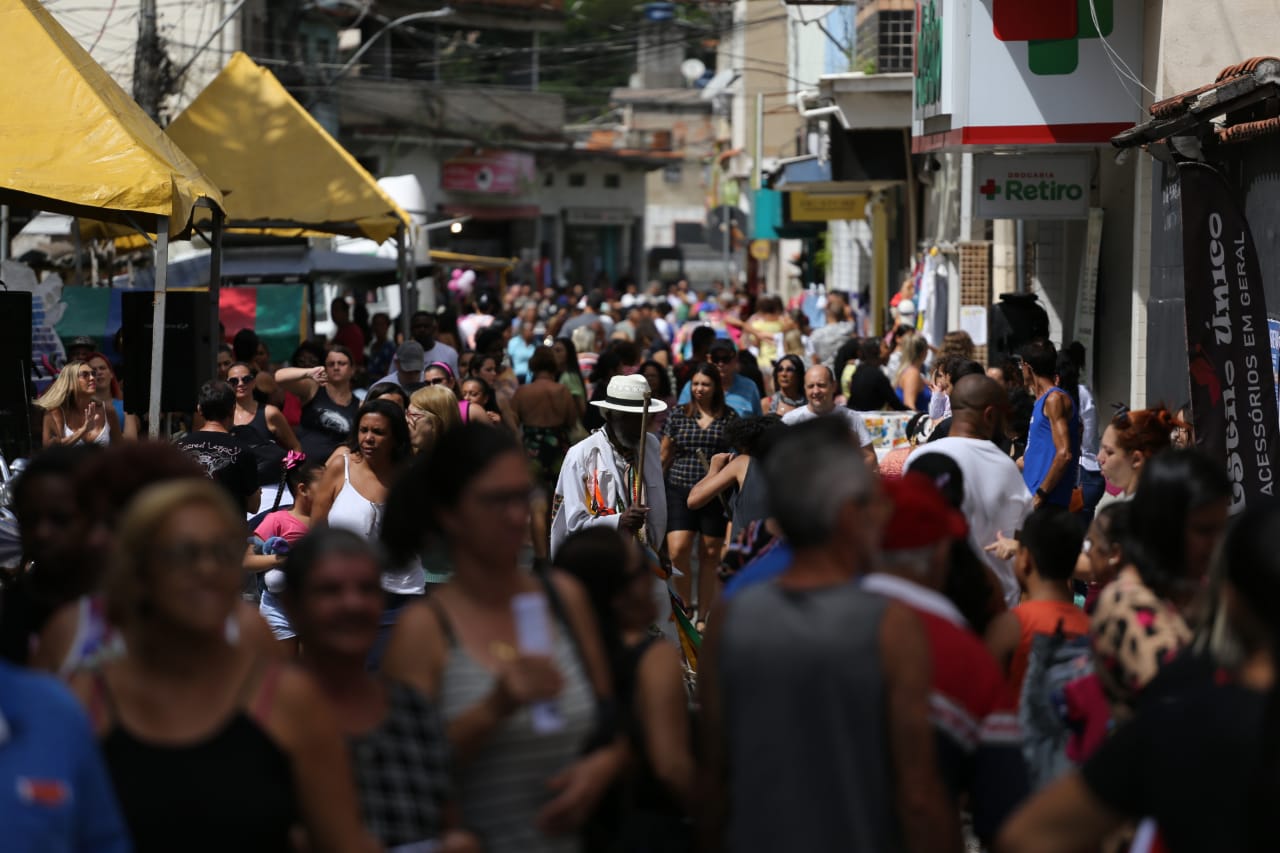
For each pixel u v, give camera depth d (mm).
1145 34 38812
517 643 11805
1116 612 12977
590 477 27031
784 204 99250
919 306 64562
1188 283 25406
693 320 103562
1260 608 9430
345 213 52781
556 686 11328
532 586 12172
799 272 130250
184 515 10117
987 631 15453
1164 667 11023
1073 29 39031
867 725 10516
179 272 71188
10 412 32688
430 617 11781
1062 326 47750
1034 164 42062
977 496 19688
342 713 12039
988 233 58406
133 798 9898
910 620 10719
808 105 72625
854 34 73875
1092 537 15648
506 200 153125
